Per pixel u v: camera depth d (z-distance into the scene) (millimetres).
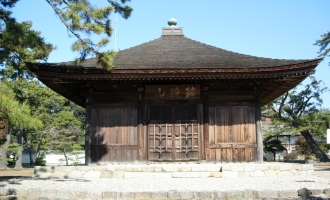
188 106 18156
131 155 17828
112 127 18047
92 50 15008
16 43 14031
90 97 18188
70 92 20891
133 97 18219
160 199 11156
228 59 18875
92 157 17844
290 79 17562
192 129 18000
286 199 11047
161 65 17609
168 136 18000
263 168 16406
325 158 40406
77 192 11367
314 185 13000
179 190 11477
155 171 16375
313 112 40719
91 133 18000
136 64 17906
